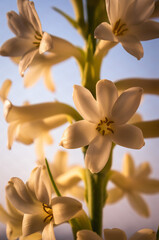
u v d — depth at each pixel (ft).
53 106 0.76
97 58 0.72
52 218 0.65
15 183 0.65
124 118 0.61
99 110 0.61
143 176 0.96
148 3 0.67
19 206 0.64
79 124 0.61
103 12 0.75
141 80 0.77
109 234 0.62
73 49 0.74
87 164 0.60
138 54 0.63
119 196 0.96
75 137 0.60
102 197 0.72
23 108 0.75
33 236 0.68
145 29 0.67
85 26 0.77
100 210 0.71
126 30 0.67
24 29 0.73
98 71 0.72
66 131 0.60
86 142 0.61
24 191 0.65
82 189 0.94
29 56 0.70
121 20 0.67
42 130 0.86
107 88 0.61
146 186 0.96
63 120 0.86
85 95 0.60
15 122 0.77
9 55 0.73
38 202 0.65
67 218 0.60
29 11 0.69
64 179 0.83
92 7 0.75
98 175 0.71
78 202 0.61
